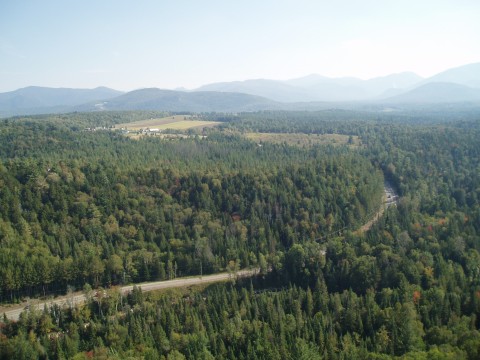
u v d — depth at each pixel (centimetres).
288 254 19775
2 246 18138
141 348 13588
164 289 18625
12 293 17812
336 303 15325
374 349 12838
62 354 13500
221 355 12888
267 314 15188
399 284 16138
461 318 13800
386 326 13675
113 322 14938
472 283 16200
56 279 18225
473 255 18225
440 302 14525
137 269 19612
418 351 12025
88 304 16550
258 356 12988
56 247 19125
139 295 17075
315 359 12338
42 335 14862
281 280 19350
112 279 19288
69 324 15388
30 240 18912
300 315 14950
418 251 18400
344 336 13512
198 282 19350
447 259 18525
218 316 15325
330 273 18425
